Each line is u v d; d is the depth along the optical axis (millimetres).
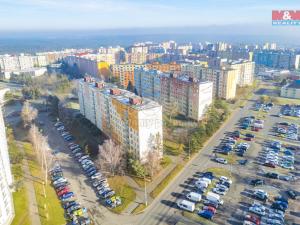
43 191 94188
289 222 78562
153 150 106688
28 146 131500
